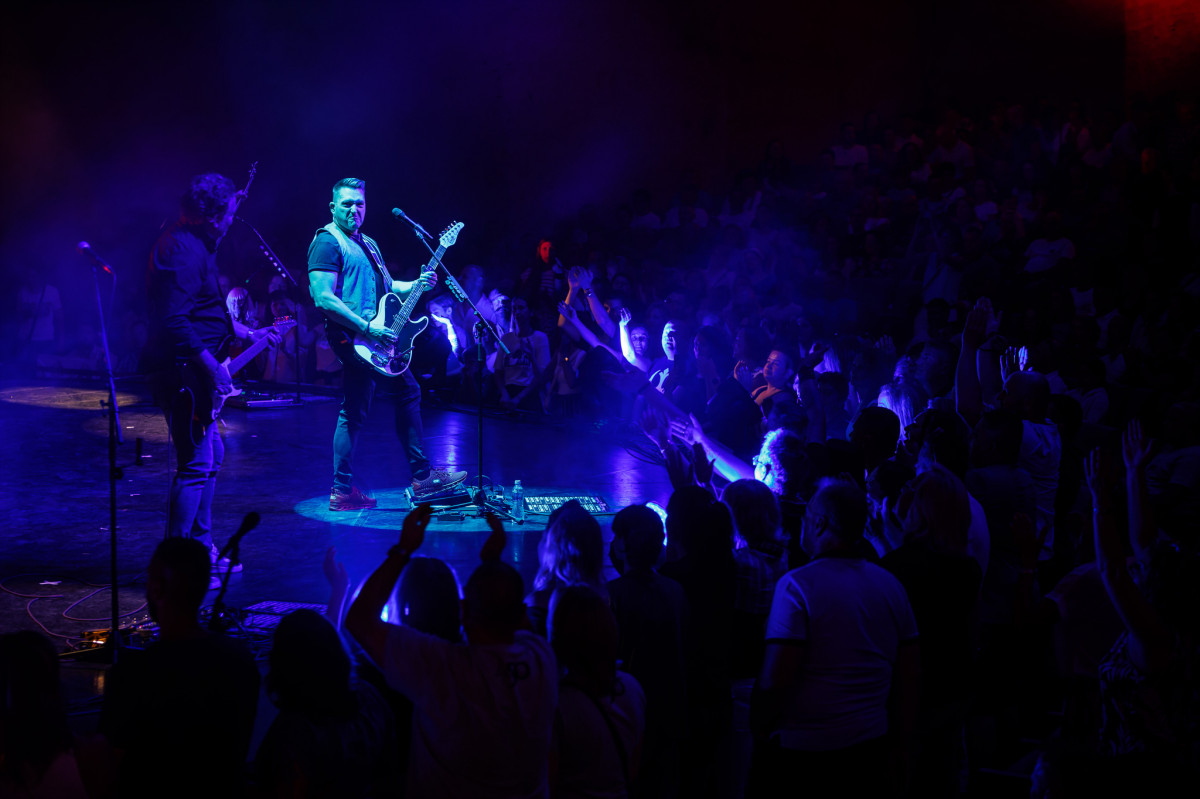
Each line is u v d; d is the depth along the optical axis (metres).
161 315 5.72
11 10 16.38
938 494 3.79
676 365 9.14
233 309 14.18
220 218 5.87
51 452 9.37
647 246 15.34
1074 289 11.97
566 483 8.45
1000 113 15.23
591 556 3.69
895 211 14.38
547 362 12.32
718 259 14.23
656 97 16.53
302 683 2.94
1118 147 14.02
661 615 3.65
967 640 3.78
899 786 3.53
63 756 2.82
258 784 2.99
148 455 9.34
